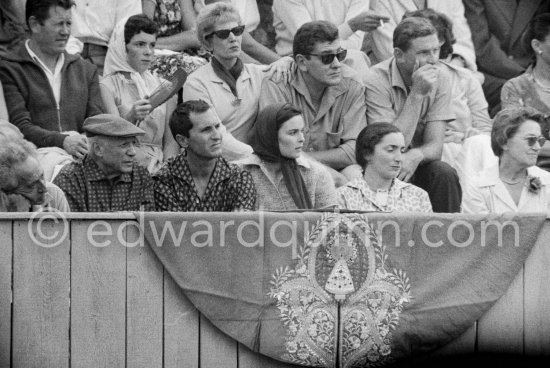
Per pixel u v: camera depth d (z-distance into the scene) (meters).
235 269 24.03
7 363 23.64
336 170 32.09
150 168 31.14
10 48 33.09
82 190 27.22
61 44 31.05
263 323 24.16
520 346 25.02
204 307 23.91
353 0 35.44
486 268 24.73
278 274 24.17
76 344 23.77
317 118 32.12
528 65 37.34
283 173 28.30
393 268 24.47
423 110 32.62
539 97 34.91
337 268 24.31
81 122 31.44
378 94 32.62
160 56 33.44
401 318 24.52
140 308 23.91
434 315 24.58
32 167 24.70
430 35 32.28
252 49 35.50
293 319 24.22
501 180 29.75
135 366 23.94
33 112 30.92
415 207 28.27
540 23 34.81
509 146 29.38
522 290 24.94
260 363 24.41
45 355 23.70
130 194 27.48
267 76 32.28
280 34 36.03
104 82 32.12
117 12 34.22
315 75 31.61
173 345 24.03
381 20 34.56
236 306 24.05
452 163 33.16
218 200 27.77
